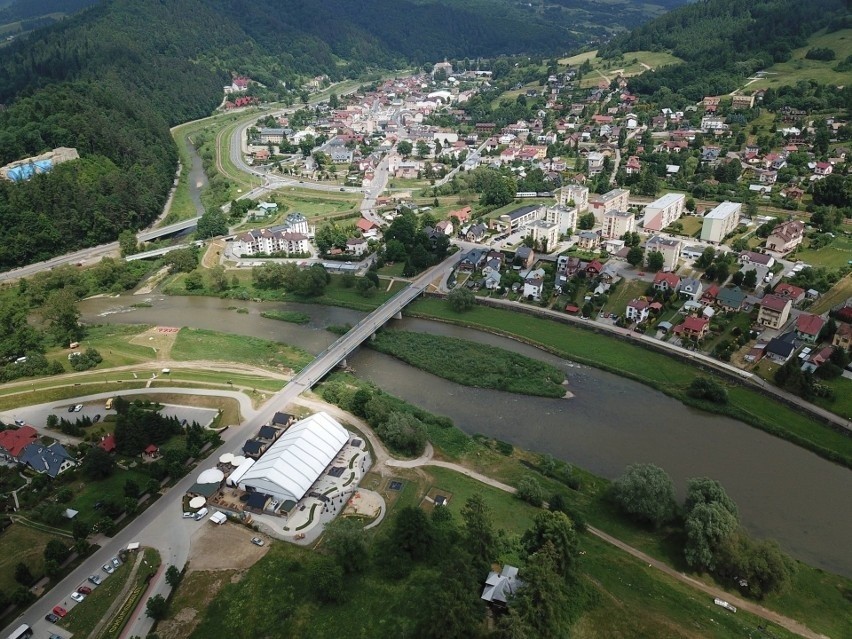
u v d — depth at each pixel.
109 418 161.75
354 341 199.62
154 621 101.81
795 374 165.12
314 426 147.00
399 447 148.88
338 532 110.88
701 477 138.50
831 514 130.38
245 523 123.62
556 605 97.38
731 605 106.88
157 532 121.50
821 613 106.25
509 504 129.88
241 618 102.12
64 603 105.69
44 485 134.00
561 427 161.62
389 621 100.06
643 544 121.50
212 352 199.75
